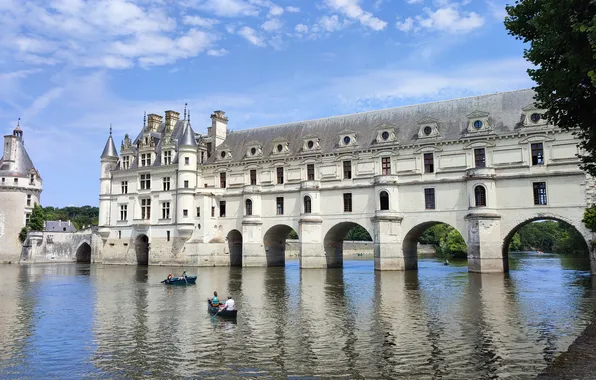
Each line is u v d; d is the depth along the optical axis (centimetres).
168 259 7300
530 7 2205
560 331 2227
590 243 4728
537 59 2086
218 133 7719
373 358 1866
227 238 7162
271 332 2331
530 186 5094
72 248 9175
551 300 3152
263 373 1720
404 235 5747
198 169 7431
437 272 5591
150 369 1795
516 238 12394
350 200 6156
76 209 19600
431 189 5647
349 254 11725
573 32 1861
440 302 3158
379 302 3203
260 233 6788
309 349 2011
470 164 5428
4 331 2450
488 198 5200
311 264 6212
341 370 1731
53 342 2214
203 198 7156
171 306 3169
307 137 6612
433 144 5653
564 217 4906
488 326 2364
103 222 8075
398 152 5872
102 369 1808
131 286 4394
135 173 7875
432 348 1986
